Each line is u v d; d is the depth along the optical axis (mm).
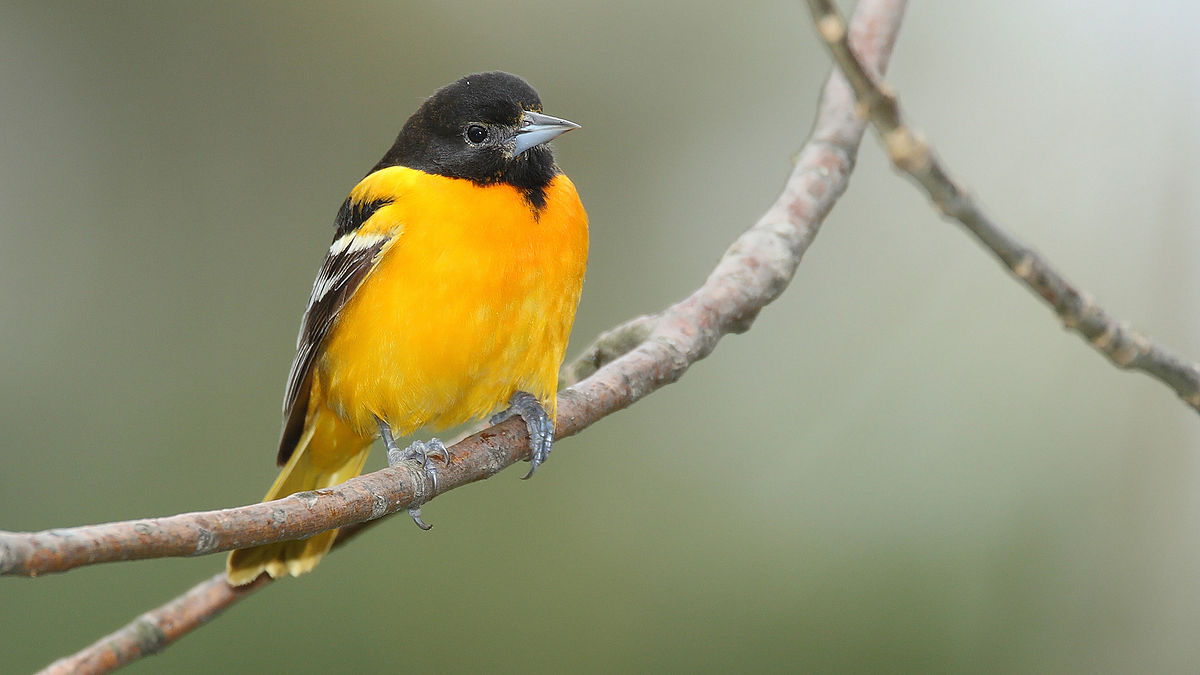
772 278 7789
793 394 13289
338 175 15234
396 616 13055
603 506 13516
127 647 7059
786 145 15258
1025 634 11711
